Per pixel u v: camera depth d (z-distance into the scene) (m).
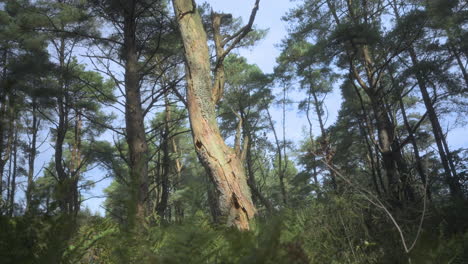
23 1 16.53
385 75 16.59
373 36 13.02
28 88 15.69
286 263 0.43
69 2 16.66
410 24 13.69
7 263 0.51
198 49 7.37
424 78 14.02
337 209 2.89
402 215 4.05
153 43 14.80
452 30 15.50
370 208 3.09
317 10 17.58
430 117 16.23
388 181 9.77
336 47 13.70
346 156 15.81
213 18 8.10
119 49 14.72
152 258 0.48
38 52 17.41
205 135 6.61
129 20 13.19
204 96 7.01
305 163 18.67
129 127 11.77
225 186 5.98
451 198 6.43
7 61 18.72
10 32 16.94
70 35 15.59
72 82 18.73
